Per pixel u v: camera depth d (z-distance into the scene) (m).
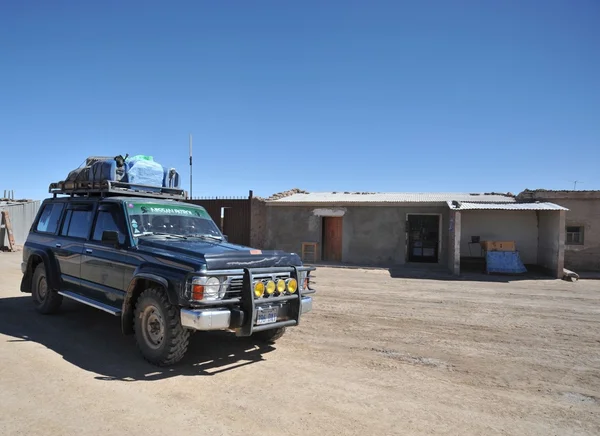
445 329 7.68
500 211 18.36
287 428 3.88
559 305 10.23
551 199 17.62
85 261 6.80
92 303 6.44
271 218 20.12
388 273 16.05
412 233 18.86
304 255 19.58
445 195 21.30
